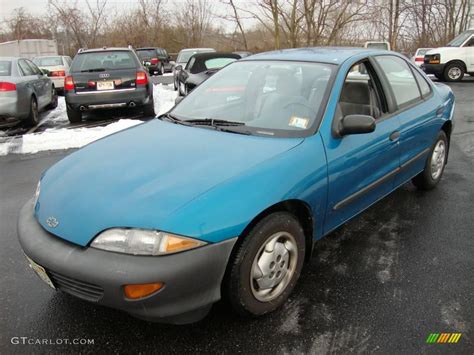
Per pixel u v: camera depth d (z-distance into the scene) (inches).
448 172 203.9
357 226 147.8
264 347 91.5
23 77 336.8
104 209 87.2
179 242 82.0
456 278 116.0
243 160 99.2
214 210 86.0
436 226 147.1
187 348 91.4
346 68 126.8
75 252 85.1
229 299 93.6
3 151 256.7
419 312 102.0
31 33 1280.8
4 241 141.8
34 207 102.1
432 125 162.4
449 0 958.4
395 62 153.4
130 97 343.0
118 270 80.4
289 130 113.3
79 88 337.4
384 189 140.3
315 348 91.0
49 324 99.7
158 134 121.5
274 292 100.6
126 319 101.0
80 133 289.7
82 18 1143.0
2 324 99.9
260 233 93.0
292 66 133.7
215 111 133.0
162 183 92.0
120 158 106.6
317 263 124.2
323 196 108.6
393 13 716.0
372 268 121.3
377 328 96.7
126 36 1254.9
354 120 111.3
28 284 116.2
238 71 145.0
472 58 614.9
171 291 82.0
